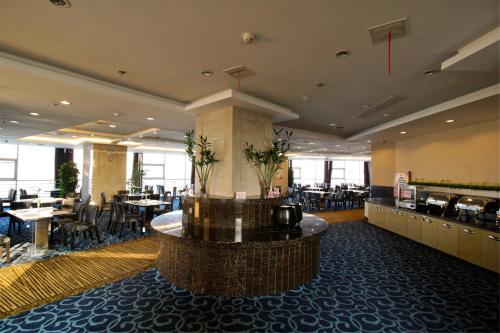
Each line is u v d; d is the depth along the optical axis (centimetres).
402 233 609
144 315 273
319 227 379
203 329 251
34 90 368
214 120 461
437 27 233
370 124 662
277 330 252
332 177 2086
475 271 404
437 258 466
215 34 251
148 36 256
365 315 279
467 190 552
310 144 1012
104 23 235
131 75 355
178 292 324
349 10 211
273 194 431
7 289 324
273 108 459
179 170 1661
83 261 427
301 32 245
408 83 372
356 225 752
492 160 523
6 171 1106
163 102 442
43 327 250
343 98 443
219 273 310
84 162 1035
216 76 354
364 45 267
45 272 379
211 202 373
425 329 255
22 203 636
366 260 454
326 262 443
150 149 1324
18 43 273
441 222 491
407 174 688
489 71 316
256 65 319
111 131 845
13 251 479
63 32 251
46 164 1210
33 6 211
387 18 221
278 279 318
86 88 357
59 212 511
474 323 265
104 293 320
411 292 333
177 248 342
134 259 438
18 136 843
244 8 211
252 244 299
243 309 288
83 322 260
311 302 305
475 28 233
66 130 817
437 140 660
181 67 328
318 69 328
